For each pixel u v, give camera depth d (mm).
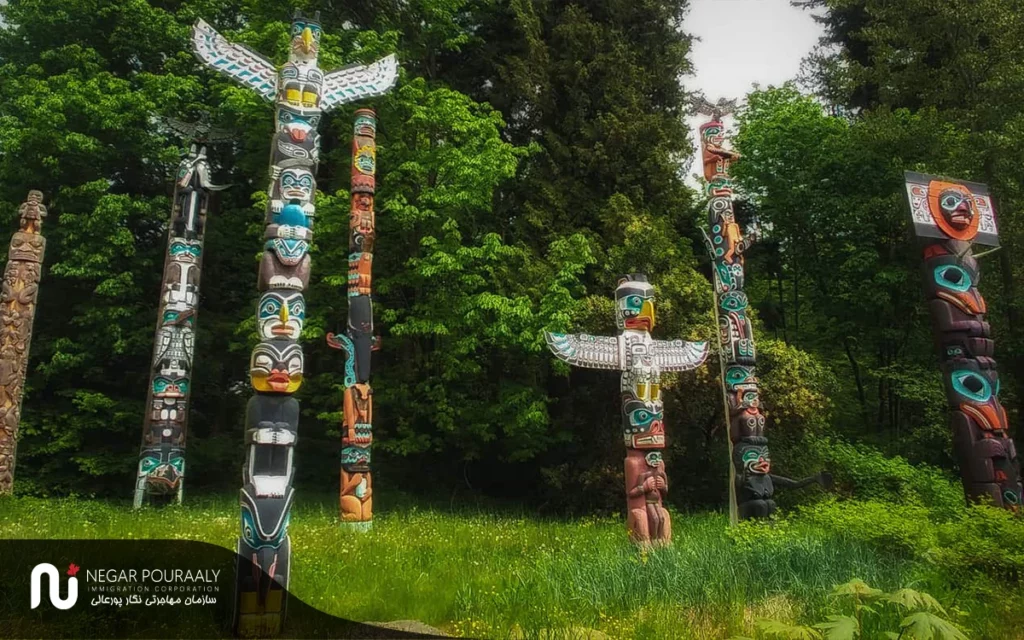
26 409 17469
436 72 22375
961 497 13844
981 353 11281
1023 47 17047
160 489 12891
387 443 17062
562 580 7719
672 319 16453
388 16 20875
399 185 17391
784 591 7762
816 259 21125
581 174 19781
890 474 14539
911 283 18984
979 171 16969
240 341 20188
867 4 20625
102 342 17516
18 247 13102
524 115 21828
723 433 16766
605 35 20594
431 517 13508
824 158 19719
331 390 19391
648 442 10250
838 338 20609
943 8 17938
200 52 8367
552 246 17234
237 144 21891
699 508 16594
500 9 22156
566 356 10359
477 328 16891
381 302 19094
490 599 7016
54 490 16922
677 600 7312
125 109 18281
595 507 16781
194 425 20469
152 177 20328
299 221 7684
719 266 13102
